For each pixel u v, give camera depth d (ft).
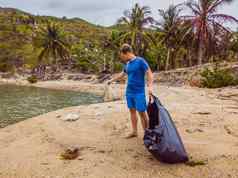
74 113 26.23
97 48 264.31
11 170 14.24
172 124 14.62
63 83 168.86
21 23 440.04
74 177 13.14
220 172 13.12
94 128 20.75
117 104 32.19
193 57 139.54
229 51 141.38
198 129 19.47
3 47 313.73
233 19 97.60
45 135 19.88
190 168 13.62
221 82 64.49
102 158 15.12
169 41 145.07
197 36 99.76
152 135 14.32
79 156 15.64
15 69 262.06
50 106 58.18
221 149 15.75
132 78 16.85
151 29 163.84
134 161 14.61
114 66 199.11
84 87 135.13
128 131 19.51
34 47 304.91
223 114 24.57
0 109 50.49
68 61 245.65
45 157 15.81
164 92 54.85
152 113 15.30
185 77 87.25
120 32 168.86
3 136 21.25
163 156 13.88
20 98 76.23
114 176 13.06
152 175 13.05
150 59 179.42
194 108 28.04
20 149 17.51
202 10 100.01
